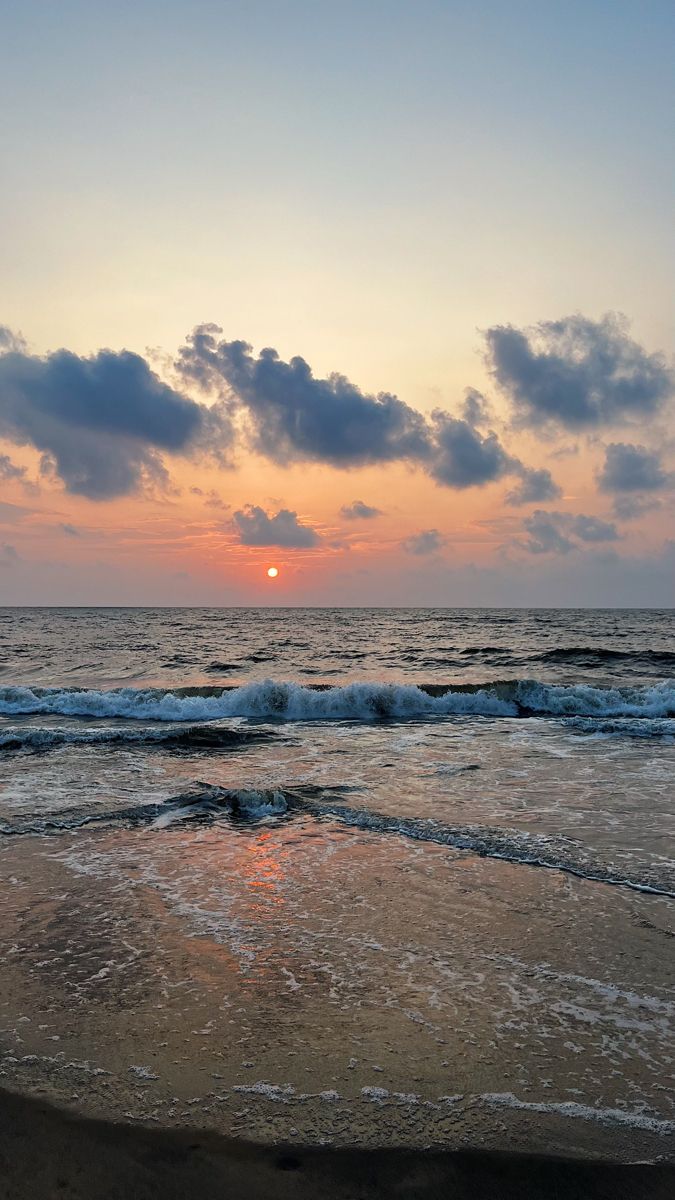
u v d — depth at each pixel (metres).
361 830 7.89
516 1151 3.20
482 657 30.70
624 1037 4.05
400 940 5.25
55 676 24.42
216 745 12.91
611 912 5.71
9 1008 4.36
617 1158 3.16
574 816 8.34
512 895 6.06
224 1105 3.49
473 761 11.51
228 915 5.71
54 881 6.43
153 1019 4.23
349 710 17.11
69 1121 3.38
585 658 29.61
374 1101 3.52
